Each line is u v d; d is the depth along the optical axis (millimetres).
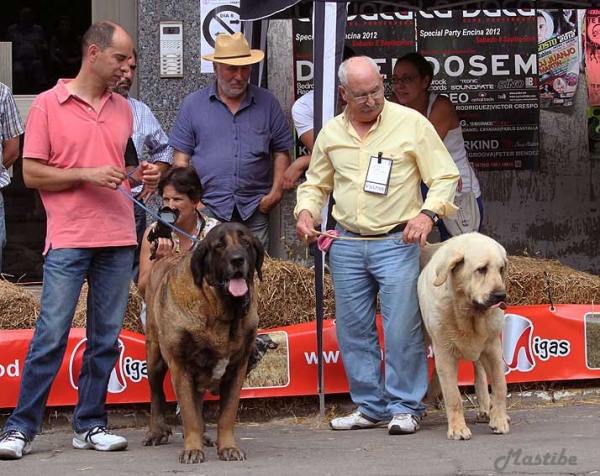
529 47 8898
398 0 7785
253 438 5824
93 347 5449
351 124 5801
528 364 6637
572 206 9016
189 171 5785
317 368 6461
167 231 5797
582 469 4543
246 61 6953
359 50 8812
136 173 5500
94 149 5266
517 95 8930
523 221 9016
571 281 6762
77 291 5273
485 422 6016
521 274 6727
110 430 6277
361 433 5855
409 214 5777
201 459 4980
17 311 6270
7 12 8859
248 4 6598
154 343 5520
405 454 5059
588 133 8977
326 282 6598
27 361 5270
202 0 8289
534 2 7949
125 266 5426
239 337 5000
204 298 4914
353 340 5969
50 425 6258
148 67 8336
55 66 8961
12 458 5164
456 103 8930
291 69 8609
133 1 8320
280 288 6527
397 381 5793
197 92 7277
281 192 7191
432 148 5719
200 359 4992
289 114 8648
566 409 6434
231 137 7117
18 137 6781
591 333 6695
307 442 5598
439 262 5375
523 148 8984
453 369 5477
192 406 5043
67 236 5234
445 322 5391
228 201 7094
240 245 4832
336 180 5898
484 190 9008
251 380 6391
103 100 5344
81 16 8945
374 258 5785
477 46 8875
